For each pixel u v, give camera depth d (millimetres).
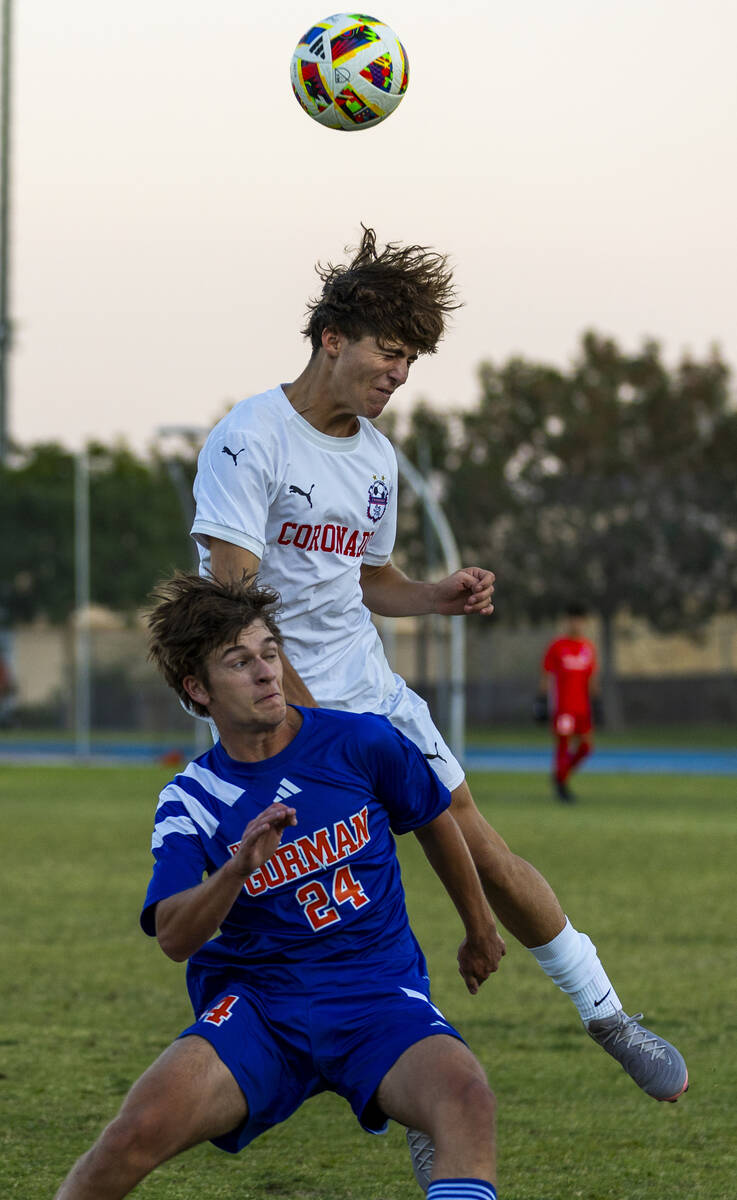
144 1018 11250
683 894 17516
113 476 75250
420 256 6812
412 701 7375
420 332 6723
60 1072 9641
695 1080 9508
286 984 5746
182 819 5867
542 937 7215
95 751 54125
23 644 70875
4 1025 11008
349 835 5840
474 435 75312
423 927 15344
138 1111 5207
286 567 7066
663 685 70188
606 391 77188
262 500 6879
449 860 6238
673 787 35688
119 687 66062
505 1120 8664
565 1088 9367
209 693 5812
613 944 14227
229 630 5727
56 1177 7512
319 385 6945
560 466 76938
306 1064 5668
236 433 6891
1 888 18344
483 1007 11781
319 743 5902
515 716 70000
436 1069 5301
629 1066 7184
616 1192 7363
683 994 11984
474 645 70625
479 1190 4938
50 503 72500
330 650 7207
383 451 7312
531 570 70000
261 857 5270
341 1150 8234
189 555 73438
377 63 8070
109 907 16812
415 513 72312
